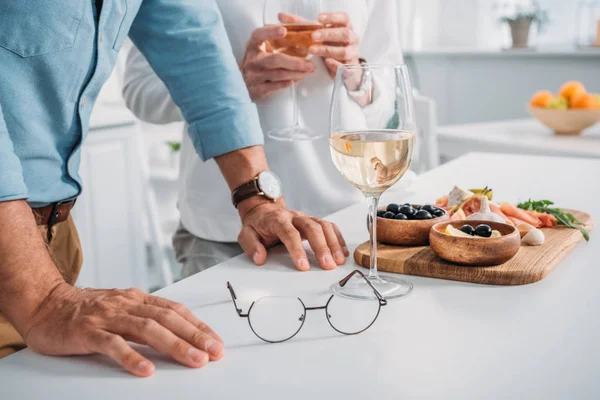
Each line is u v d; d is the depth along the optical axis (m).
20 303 0.78
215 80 1.23
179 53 1.24
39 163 1.07
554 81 4.05
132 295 0.79
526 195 1.40
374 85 0.85
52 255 1.14
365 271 1.01
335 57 1.50
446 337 0.77
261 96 1.57
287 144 1.61
